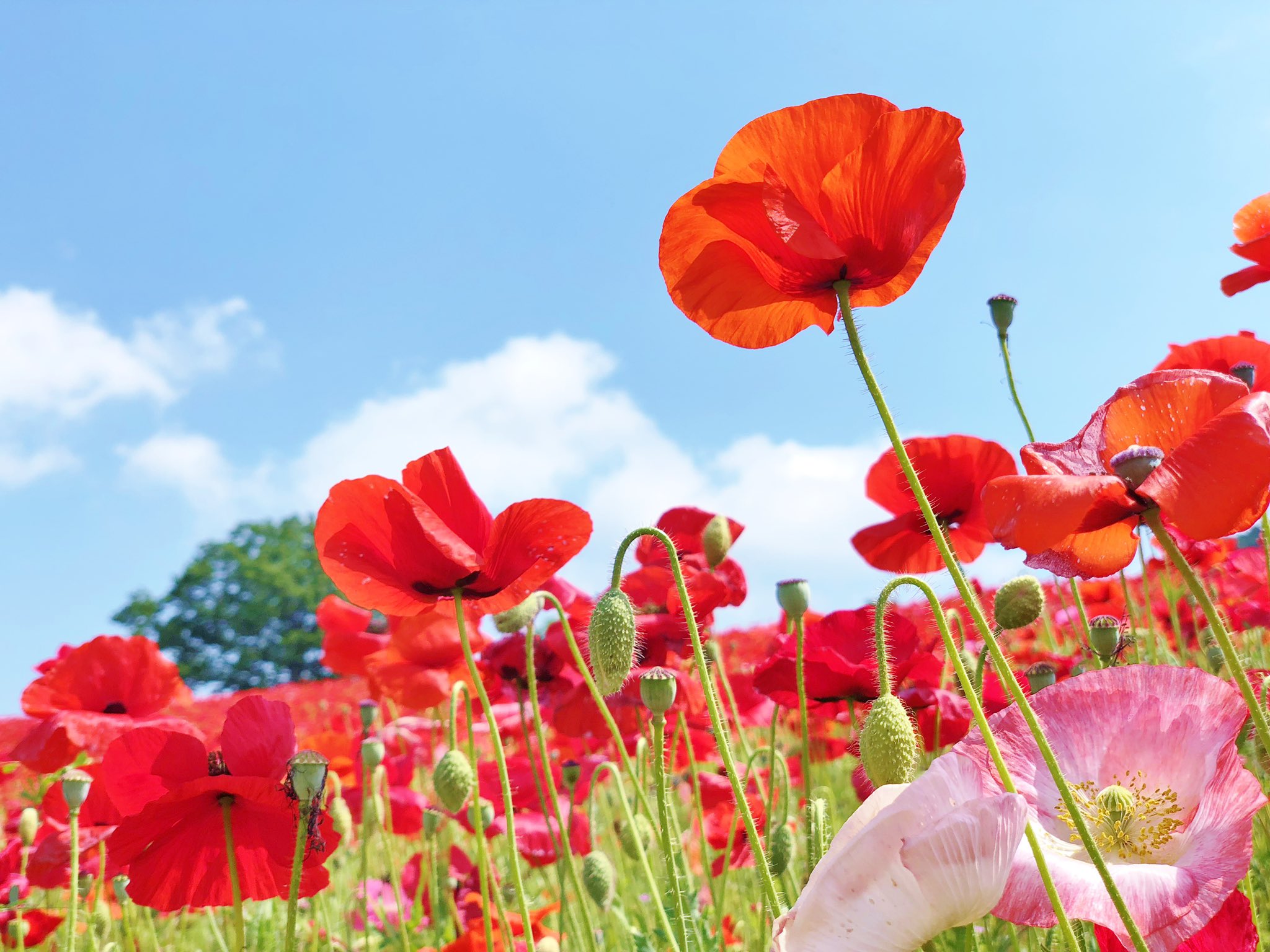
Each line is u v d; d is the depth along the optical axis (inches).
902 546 17.2
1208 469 7.8
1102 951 7.7
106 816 18.4
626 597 11.7
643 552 20.2
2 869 20.3
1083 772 8.2
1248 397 8.0
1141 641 19.6
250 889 12.9
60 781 18.7
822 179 9.3
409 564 12.9
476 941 15.3
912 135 9.0
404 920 19.4
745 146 9.3
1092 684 8.4
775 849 13.6
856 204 9.2
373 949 19.6
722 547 18.1
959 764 7.2
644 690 12.5
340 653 27.4
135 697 18.7
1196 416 8.8
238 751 12.3
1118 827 7.7
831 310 9.7
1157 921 6.9
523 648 19.6
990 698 14.5
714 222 9.8
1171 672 8.2
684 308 10.1
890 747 8.8
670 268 10.1
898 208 9.2
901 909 6.7
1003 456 16.3
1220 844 7.1
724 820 20.1
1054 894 6.9
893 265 9.3
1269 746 7.5
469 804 19.4
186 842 12.6
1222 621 7.9
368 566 12.8
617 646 11.5
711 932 15.6
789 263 9.4
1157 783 7.9
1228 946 7.2
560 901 17.4
